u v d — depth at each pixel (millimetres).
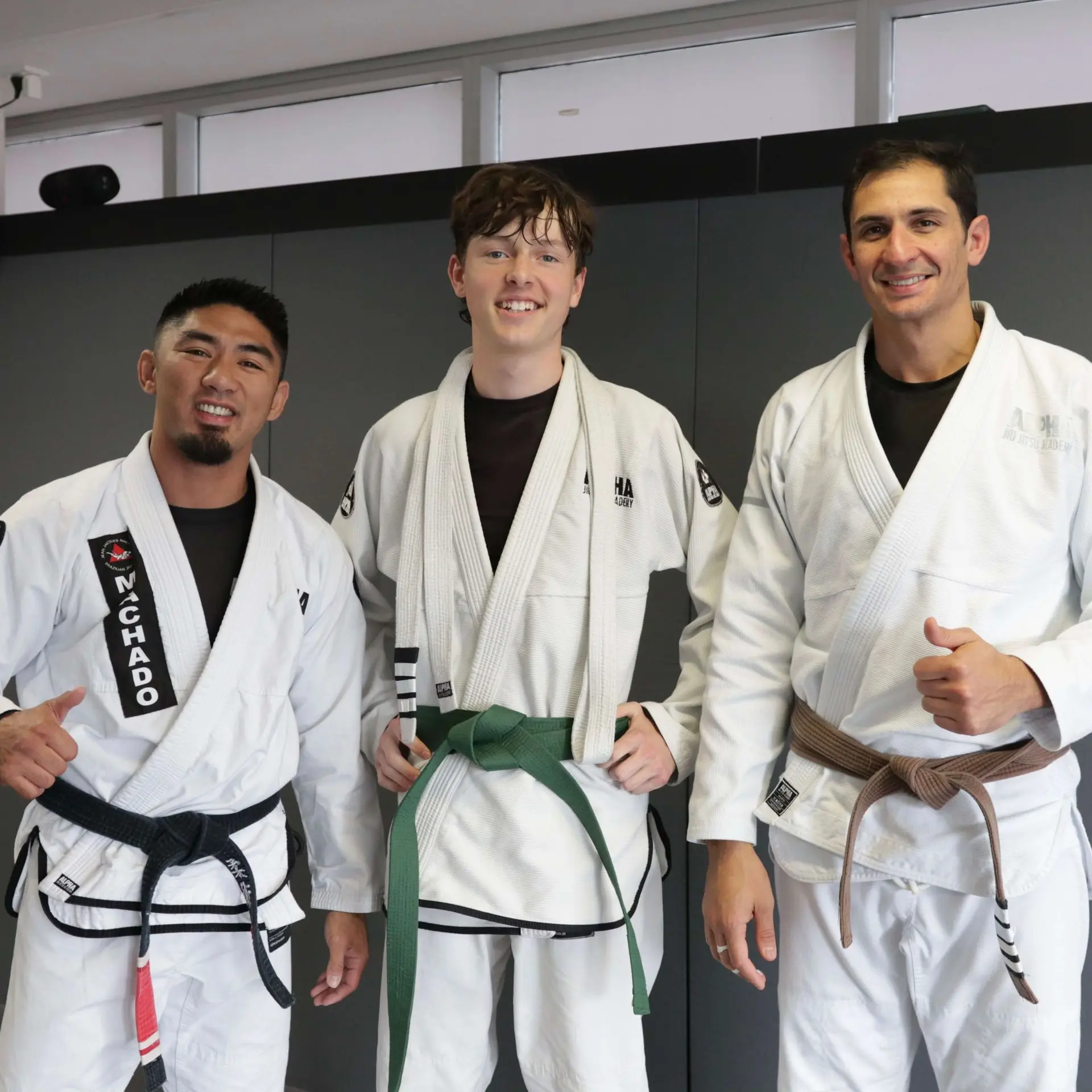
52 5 2875
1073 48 2523
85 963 1590
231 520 1727
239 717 1664
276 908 1707
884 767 1602
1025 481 1576
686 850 2254
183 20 2922
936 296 1582
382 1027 1880
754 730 1732
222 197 2611
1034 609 1579
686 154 2236
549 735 1772
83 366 2758
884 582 1587
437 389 2244
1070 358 1615
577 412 1864
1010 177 2039
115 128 3615
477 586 1812
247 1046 1695
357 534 1964
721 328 2223
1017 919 1568
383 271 2465
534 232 1738
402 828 1770
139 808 1604
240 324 1661
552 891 1729
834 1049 1683
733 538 1813
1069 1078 1593
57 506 1647
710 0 2768
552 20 2904
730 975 2215
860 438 1644
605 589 1798
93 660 1625
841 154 2129
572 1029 1771
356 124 3291
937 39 2656
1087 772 2033
